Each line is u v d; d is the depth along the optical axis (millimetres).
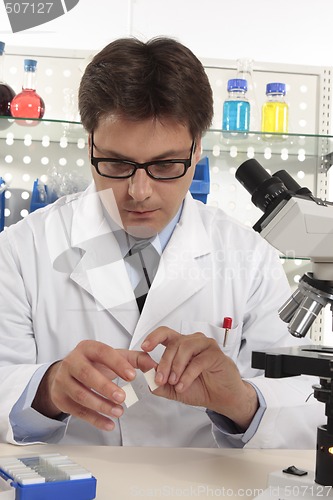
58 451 1305
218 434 1464
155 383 1220
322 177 2443
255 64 2430
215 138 2213
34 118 2047
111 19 3016
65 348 1583
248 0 3090
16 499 992
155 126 1191
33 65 2113
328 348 1224
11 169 2344
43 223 1614
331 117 2650
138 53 1234
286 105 2238
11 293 1584
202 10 3072
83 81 1268
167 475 1181
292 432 1402
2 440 1361
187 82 1232
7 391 1365
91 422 1225
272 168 2438
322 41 3143
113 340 1553
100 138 1216
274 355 1093
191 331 1593
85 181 2281
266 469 1231
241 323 1653
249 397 1347
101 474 1174
